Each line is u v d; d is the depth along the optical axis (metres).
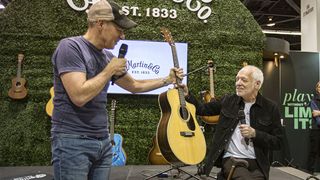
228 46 5.34
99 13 1.47
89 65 1.47
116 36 1.53
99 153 1.51
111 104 4.77
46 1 5.02
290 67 5.98
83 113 1.44
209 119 4.89
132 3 5.14
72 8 5.04
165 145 3.14
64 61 1.40
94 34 1.51
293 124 5.89
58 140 1.42
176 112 3.22
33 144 4.89
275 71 6.04
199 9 5.28
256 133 2.24
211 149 2.46
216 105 2.78
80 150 1.42
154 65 4.98
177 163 3.25
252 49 5.39
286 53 5.62
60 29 5.03
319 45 6.49
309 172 5.23
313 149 5.73
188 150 3.12
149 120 5.11
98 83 1.38
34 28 4.99
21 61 4.90
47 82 4.98
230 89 5.29
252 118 2.40
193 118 3.30
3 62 4.93
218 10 5.34
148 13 5.16
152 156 4.70
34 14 5.00
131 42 4.95
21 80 4.85
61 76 1.40
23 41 4.97
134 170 4.27
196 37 5.26
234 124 2.39
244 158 2.33
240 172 2.23
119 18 1.51
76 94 1.35
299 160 5.82
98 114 1.50
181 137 3.14
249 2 8.30
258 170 2.30
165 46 5.02
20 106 4.92
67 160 1.40
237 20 5.38
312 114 5.55
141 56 4.96
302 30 7.04
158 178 3.82
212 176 3.80
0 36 4.94
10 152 4.86
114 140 4.63
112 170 4.25
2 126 4.87
